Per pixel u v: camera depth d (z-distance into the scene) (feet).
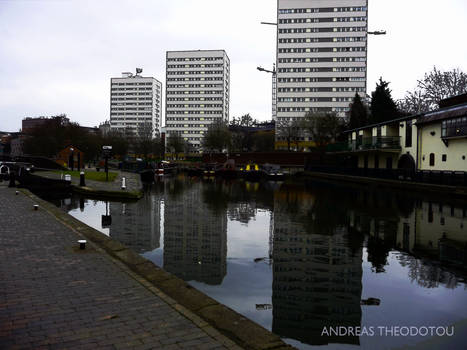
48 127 271.28
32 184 94.79
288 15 345.51
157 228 45.09
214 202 73.97
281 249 34.58
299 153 260.62
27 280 19.71
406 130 127.75
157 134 636.48
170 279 20.85
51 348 12.48
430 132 113.09
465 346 16.31
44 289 18.35
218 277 26.17
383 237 39.91
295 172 218.79
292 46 345.51
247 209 63.31
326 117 236.43
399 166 133.39
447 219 52.03
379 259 31.01
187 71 517.55
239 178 187.42
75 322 14.57
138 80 617.21
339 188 114.73
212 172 222.48
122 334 13.60
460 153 98.68
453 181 89.92
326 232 42.88
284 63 346.74
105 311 15.71
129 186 97.50
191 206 67.15
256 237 40.06
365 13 335.47
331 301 21.65
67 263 23.08
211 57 513.04
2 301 16.69
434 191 93.45
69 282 19.48
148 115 615.57
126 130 469.98
